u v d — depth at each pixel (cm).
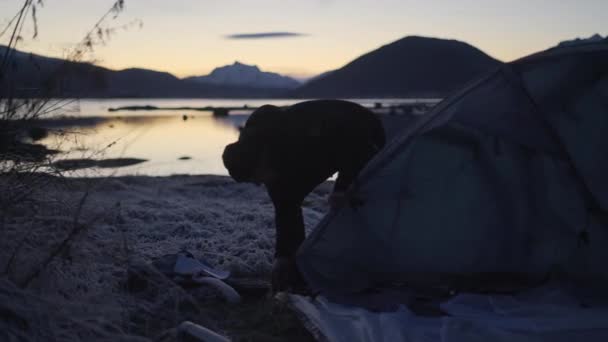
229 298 330
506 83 299
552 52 296
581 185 296
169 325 284
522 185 317
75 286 279
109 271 324
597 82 293
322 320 274
